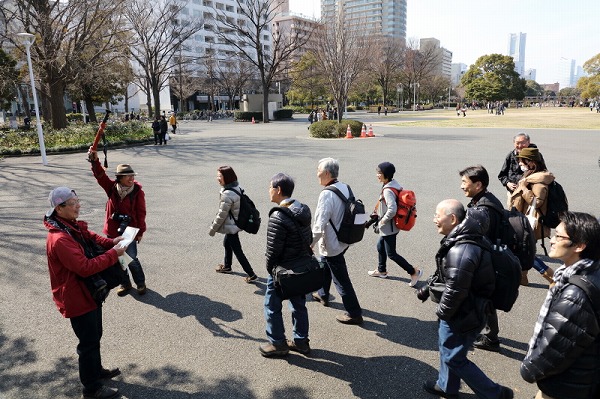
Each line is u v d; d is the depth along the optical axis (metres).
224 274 5.44
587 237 2.03
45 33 21.02
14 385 3.27
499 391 2.77
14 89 35.22
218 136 27.11
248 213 4.95
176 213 8.36
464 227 2.71
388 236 4.86
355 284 5.10
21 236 6.90
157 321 4.25
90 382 3.07
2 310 4.46
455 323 2.71
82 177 12.49
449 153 16.52
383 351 3.72
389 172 4.79
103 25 24.44
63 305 2.94
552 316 2.04
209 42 75.38
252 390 3.21
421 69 78.69
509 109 77.12
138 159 16.22
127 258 3.32
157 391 3.20
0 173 13.26
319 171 4.00
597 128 27.44
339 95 26.88
